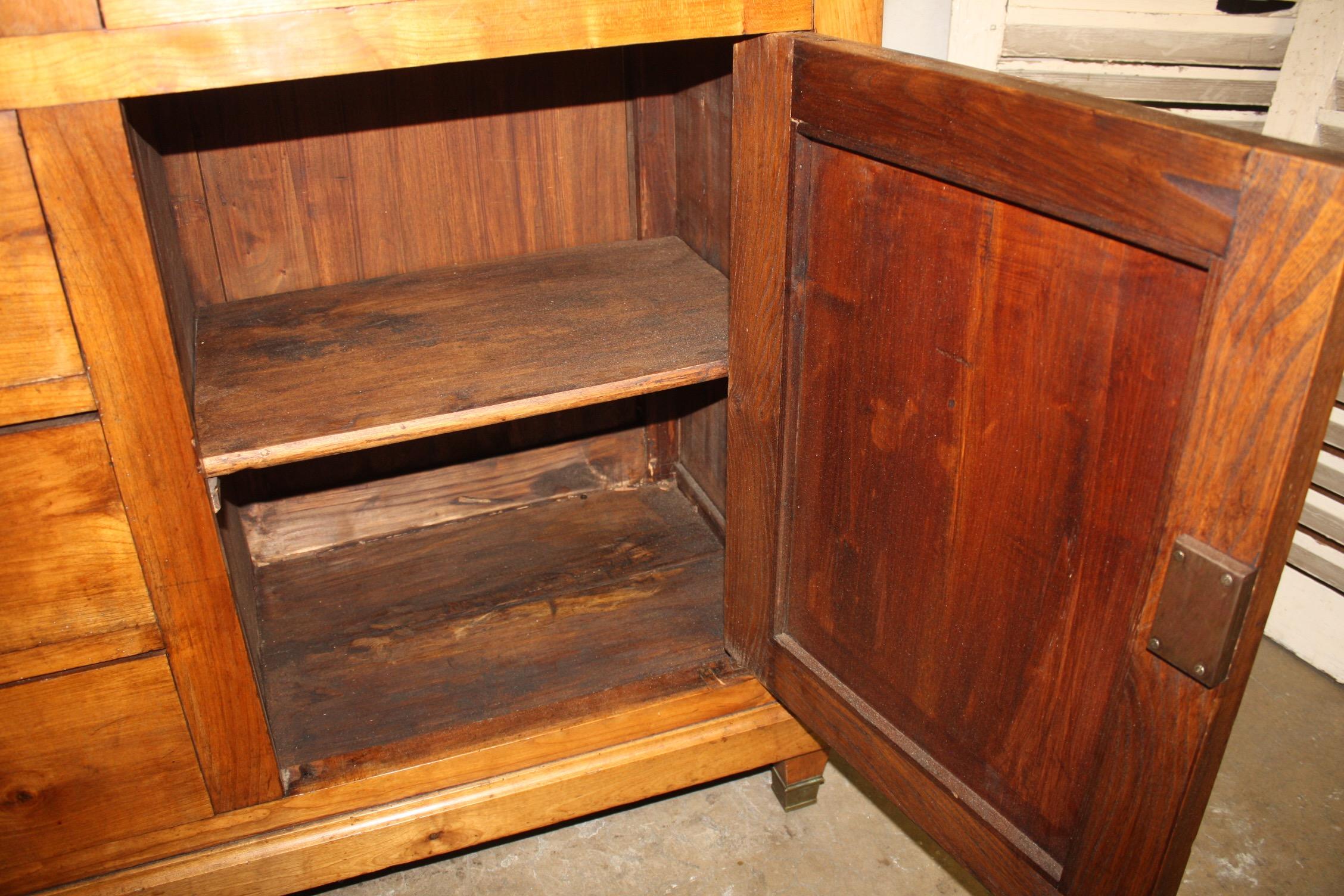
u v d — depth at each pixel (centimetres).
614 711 122
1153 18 152
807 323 94
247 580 136
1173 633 65
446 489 160
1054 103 64
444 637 136
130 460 90
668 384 112
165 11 77
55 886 108
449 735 118
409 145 136
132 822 108
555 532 160
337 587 147
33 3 74
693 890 131
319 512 153
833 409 94
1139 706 69
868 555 95
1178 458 62
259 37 80
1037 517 75
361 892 131
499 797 119
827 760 143
